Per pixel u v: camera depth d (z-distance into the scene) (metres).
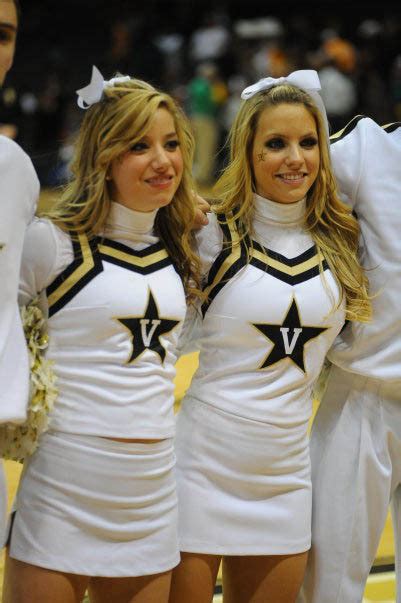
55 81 15.77
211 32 17.17
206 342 3.28
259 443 3.21
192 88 14.83
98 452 2.92
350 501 3.42
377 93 15.16
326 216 3.35
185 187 3.12
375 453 3.41
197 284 3.22
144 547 3.00
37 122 14.86
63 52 18.58
